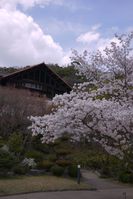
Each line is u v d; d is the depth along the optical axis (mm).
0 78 38375
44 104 28656
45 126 12258
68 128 11859
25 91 31641
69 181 21641
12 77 38812
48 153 27672
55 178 22250
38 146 27438
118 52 13297
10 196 16500
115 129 12211
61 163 24859
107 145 12945
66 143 28141
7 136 27062
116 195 19250
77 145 27531
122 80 13227
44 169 23922
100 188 21375
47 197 16875
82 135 12625
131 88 13125
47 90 41438
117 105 11812
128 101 12719
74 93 12547
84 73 13742
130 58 13219
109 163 25797
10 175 21578
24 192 17422
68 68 49219
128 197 18750
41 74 41125
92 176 25438
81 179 23453
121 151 12773
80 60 13711
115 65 13328
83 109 11500
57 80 41906
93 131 12195
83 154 26750
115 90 13227
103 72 13547
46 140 12820
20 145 25219
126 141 12516
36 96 32156
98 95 13062
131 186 23188
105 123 11930
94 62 13625
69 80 42688
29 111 27672
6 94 28406
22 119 27391
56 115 11812
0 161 21219
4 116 27500
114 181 24625
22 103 28109
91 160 26391
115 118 11336
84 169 26656
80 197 17766
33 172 23109
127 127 12039
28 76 40125
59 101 12242
